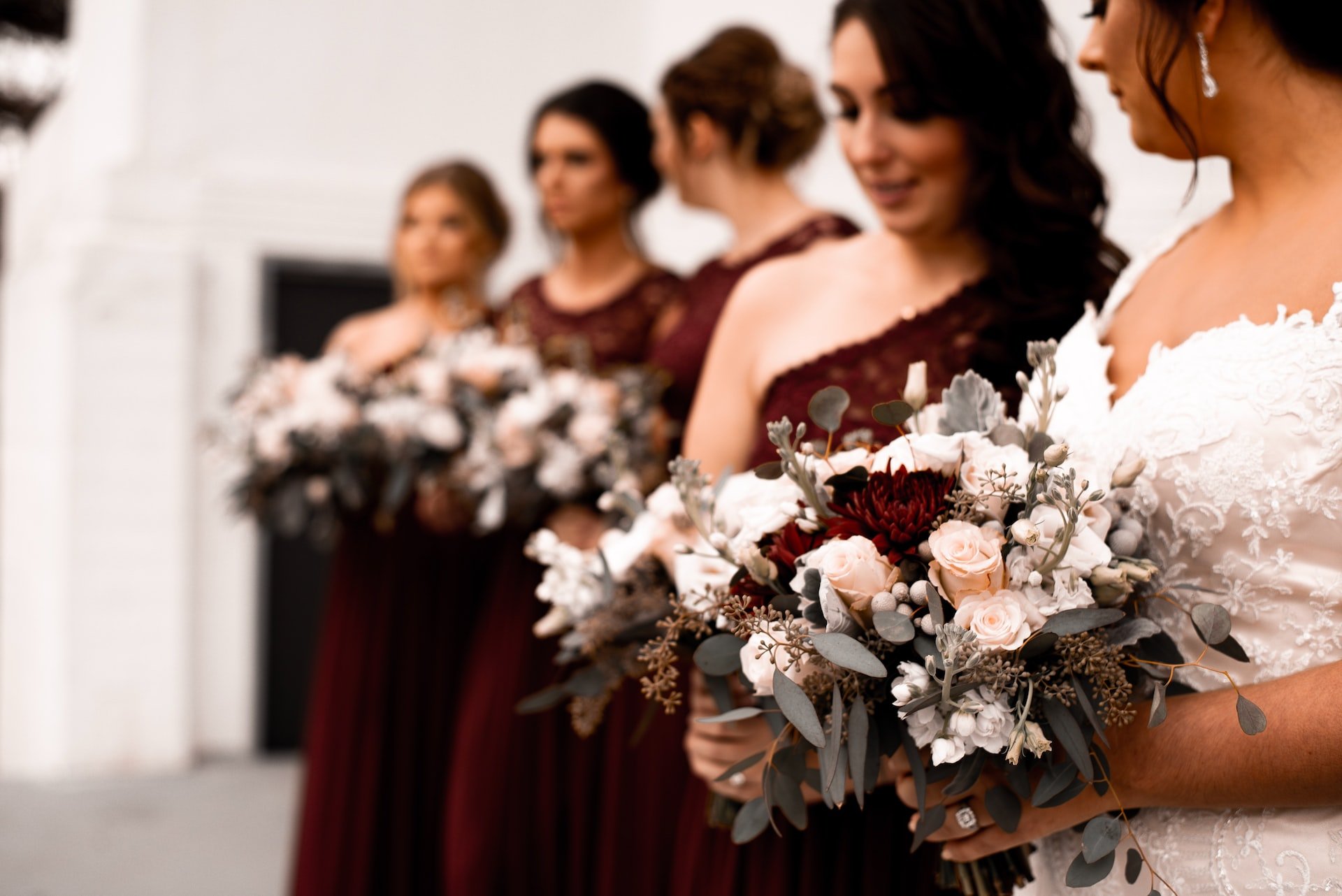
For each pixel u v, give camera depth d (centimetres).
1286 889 107
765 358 171
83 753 516
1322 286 110
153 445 528
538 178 306
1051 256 160
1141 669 116
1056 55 160
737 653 123
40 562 532
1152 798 113
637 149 303
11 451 623
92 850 417
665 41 595
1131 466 114
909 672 107
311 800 329
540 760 275
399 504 312
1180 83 120
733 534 128
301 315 575
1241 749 105
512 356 305
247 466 345
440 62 598
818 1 432
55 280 532
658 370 272
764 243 251
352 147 584
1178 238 139
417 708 329
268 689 562
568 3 619
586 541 283
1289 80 115
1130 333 134
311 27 577
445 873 310
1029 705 106
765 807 121
